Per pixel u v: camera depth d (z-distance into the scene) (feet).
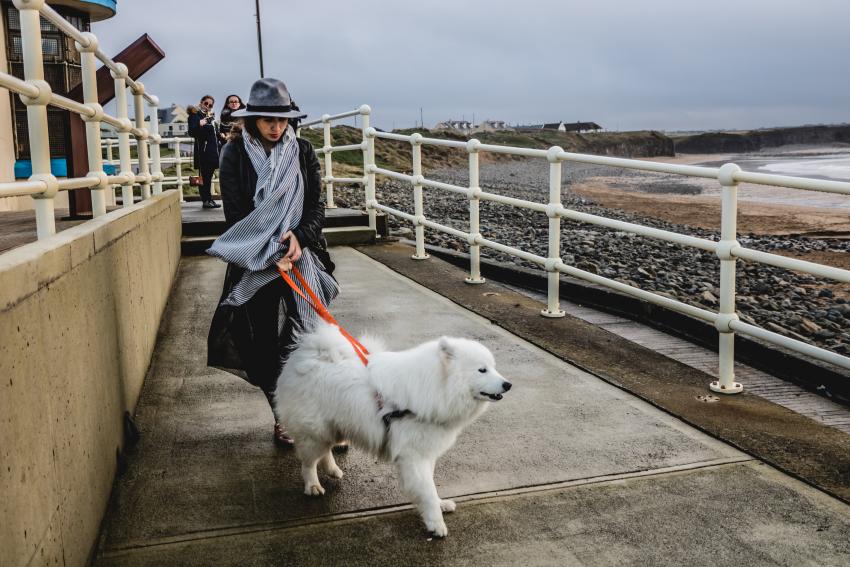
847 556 9.27
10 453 6.20
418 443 9.75
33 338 7.08
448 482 11.27
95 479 9.57
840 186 12.50
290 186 11.39
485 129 521.24
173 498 10.71
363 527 10.03
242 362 12.12
